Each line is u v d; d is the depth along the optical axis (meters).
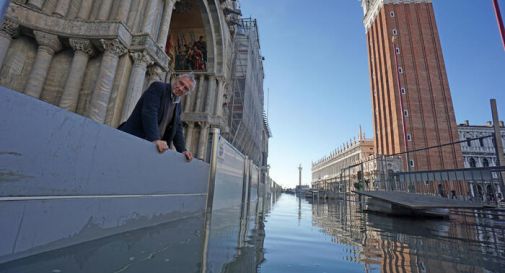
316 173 104.38
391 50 43.91
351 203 14.05
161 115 3.17
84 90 7.77
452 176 8.23
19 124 1.33
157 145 2.85
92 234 1.89
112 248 1.75
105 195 2.03
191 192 4.08
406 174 10.51
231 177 6.88
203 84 16.92
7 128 1.26
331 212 7.23
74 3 8.44
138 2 8.68
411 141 39.50
